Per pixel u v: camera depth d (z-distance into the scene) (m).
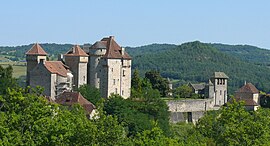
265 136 98.25
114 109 164.88
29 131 77.75
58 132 77.56
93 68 197.12
